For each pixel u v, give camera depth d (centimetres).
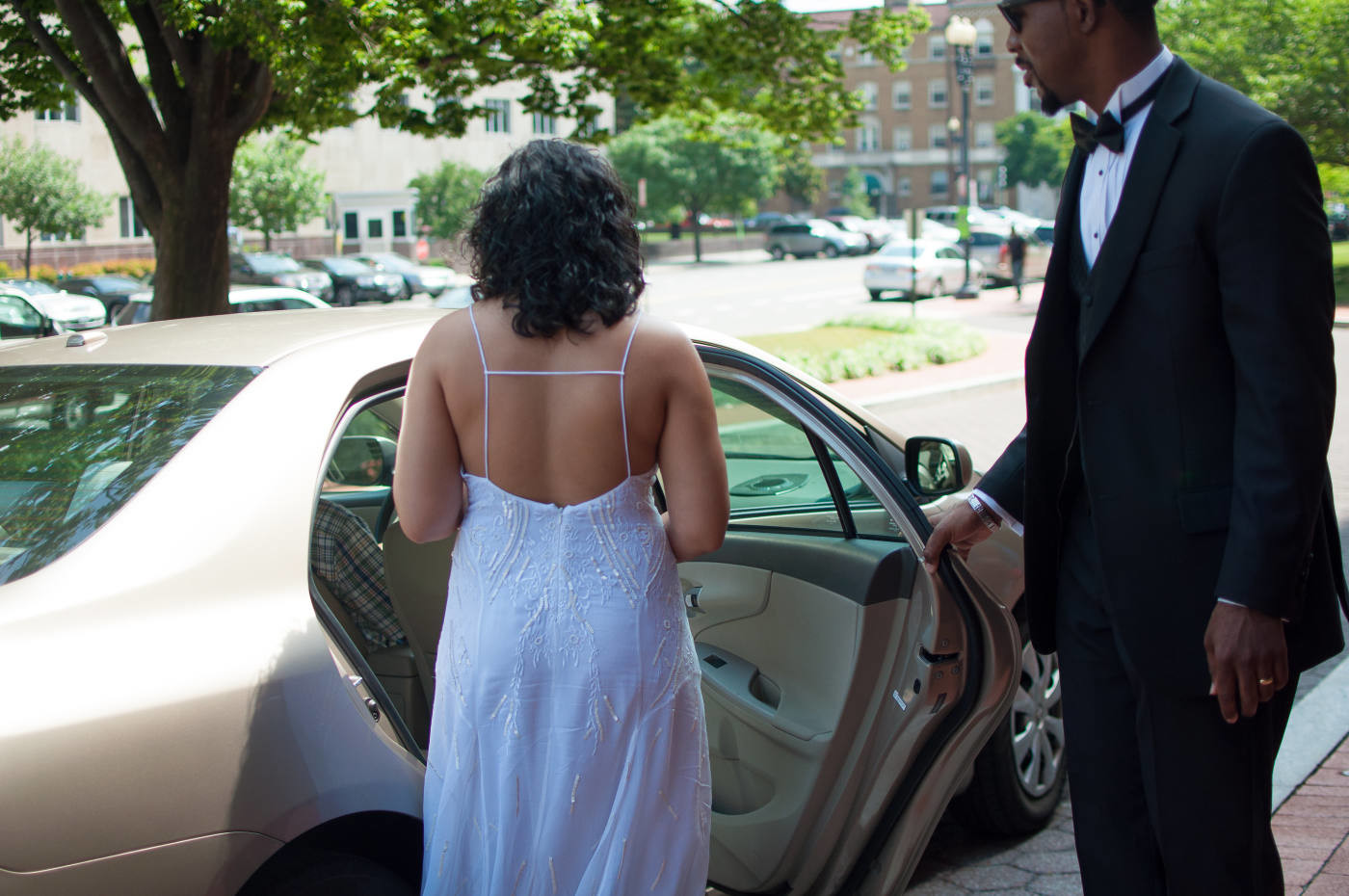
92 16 970
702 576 324
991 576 330
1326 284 189
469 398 196
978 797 359
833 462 308
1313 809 364
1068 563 229
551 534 196
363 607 262
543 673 196
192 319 301
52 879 164
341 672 203
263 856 185
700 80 1336
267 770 187
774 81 1373
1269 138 188
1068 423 223
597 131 1255
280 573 203
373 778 201
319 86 909
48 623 179
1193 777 205
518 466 196
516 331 190
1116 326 204
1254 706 190
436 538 205
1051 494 227
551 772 196
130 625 185
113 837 170
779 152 1550
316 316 285
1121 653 211
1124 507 205
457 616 203
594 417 193
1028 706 365
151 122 985
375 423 347
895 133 8306
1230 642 187
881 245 5538
